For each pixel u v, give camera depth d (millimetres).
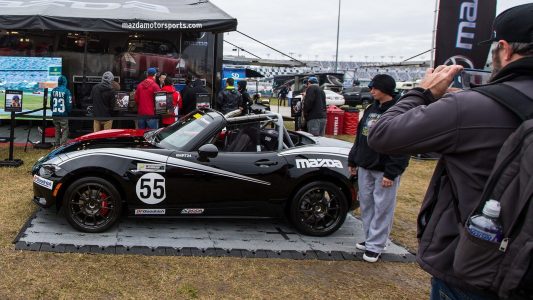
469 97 1507
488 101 1477
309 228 4758
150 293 3309
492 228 1336
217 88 12031
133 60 11555
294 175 4652
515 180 1334
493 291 1381
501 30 1517
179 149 4609
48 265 3633
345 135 14219
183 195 4492
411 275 3986
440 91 1684
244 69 19750
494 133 1453
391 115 1655
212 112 5074
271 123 4902
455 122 1493
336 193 4762
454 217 1579
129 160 4402
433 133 1519
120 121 10695
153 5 10773
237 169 4555
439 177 1705
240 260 4012
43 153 8383
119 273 3584
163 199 4461
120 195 4441
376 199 4090
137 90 8844
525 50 1466
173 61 11711
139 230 4617
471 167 1499
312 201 4770
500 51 1536
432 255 1609
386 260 4277
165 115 8281
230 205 4613
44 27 8633
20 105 7273
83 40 11375
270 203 4676
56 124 8547
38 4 9875
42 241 4074
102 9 9719
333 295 3502
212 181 4512
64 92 8383
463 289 1518
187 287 3436
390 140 1601
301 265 4020
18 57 10242
